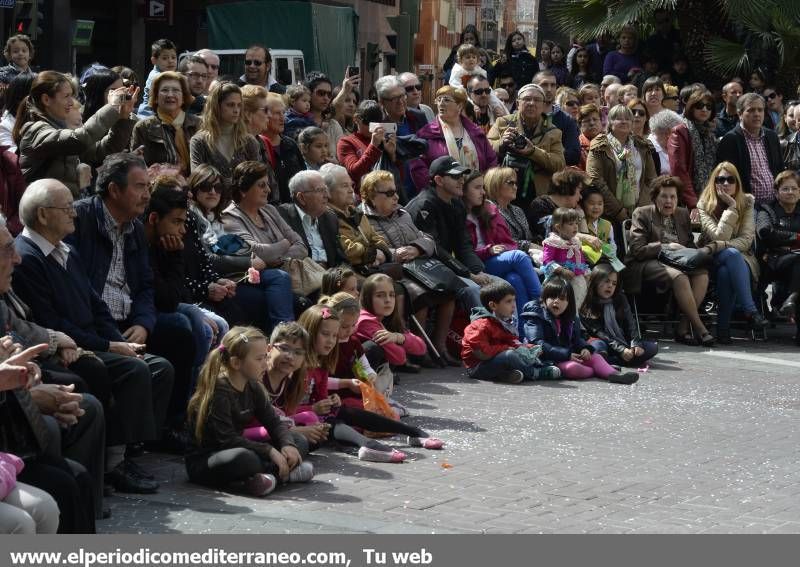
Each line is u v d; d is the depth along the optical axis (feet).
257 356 56.03
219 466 54.95
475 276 89.40
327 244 81.15
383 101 98.94
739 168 111.65
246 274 72.74
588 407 76.54
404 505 54.13
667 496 57.26
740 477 61.26
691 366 93.25
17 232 68.39
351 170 92.79
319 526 50.49
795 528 52.80
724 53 165.58
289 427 60.39
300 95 96.37
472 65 115.34
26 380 44.04
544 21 201.46
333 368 65.41
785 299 109.40
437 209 89.71
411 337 75.36
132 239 61.16
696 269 102.73
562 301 86.17
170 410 62.44
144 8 223.92
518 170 100.73
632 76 156.25
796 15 166.09
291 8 202.90
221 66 184.34
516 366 82.89
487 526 51.39
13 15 147.74
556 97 116.98
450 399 76.84
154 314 61.46
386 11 312.29
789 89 167.02
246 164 75.31
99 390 53.42
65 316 55.57
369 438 64.13
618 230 103.55
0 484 42.14
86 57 218.79
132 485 54.70
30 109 69.46
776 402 80.74
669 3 161.99
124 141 74.84
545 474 60.29
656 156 109.40
